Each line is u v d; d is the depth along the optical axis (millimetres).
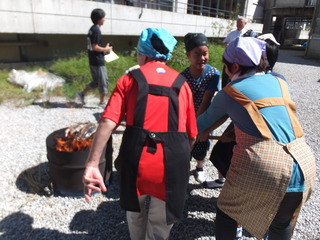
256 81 1684
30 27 7973
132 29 10969
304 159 1568
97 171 1517
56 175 2721
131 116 1555
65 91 6520
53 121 4832
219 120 1898
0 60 8359
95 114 5301
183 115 1626
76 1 8875
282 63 14570
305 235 2377
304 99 7227
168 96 1543
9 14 7473
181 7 13781
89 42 5219
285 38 33969
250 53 1665
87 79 7285
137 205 1600
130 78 1575
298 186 1562
